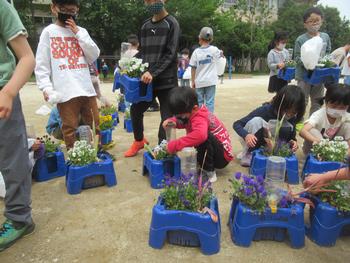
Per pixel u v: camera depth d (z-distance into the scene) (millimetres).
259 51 30516
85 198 2885
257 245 2193
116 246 2188
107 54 23047
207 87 5574
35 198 2893
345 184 2209
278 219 2119
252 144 3311
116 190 3047
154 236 2143
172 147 2922
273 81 6008
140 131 3951
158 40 3564
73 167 2938
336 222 2137
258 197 2129
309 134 3387
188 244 2174
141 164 3742
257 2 33000
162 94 3650
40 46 3166
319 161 3090
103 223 2467
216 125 3244
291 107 3234
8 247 2188
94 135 3311
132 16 21625
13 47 2018
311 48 4203
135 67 3521
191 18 25531
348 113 3373
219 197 2877
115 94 10664
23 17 19266
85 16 20531
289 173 3189
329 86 3248
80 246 2191
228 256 2074
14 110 2123
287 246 2184
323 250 2145
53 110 4180
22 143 2189
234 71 31203
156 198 2863
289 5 40406
